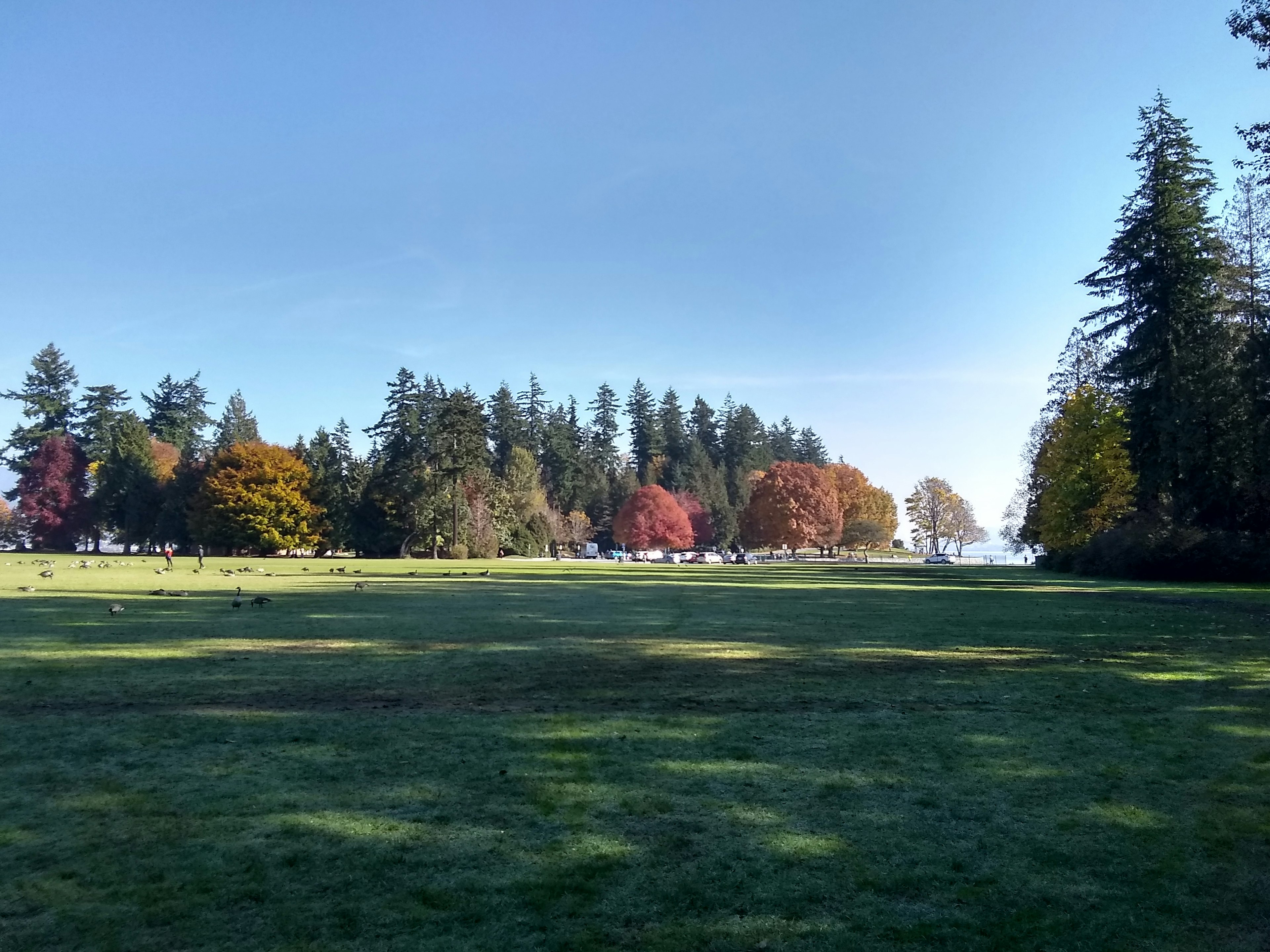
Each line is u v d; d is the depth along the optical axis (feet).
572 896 15.72
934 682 37.52
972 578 146.61
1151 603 82.43
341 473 312.29
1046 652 47.32
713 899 15.62
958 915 15.10
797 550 394.52
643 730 28.45
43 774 23.17
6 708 31.50
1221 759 25.14
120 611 65.98
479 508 288.71
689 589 108.27
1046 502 157.89
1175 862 17.56
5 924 14.55
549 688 35.83
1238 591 100.32
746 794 21.68
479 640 51.93
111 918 14.80
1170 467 126.00
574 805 20.74
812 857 17.63
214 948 13.76
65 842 18.30
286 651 46.47
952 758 25.14
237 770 23.63
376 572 160.45
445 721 29.63
